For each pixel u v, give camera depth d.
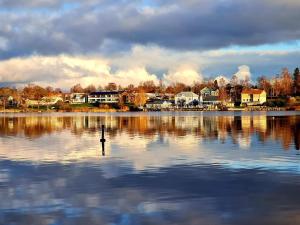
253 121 88.00
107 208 17.05
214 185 21.30
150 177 23.56
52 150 37.50
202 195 19.19
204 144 41.25
